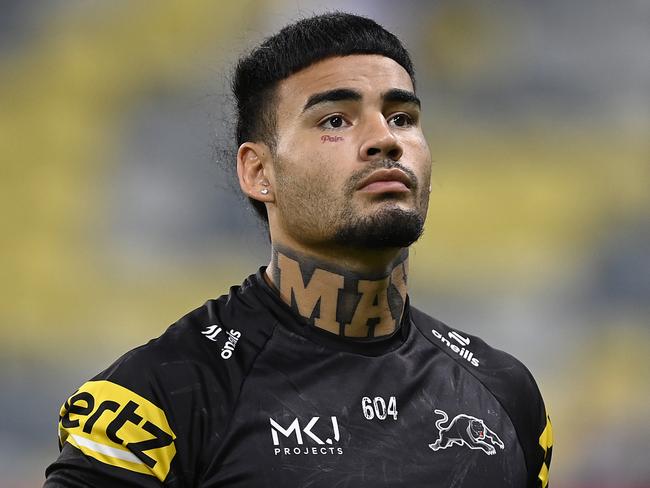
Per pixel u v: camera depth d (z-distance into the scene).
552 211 37.41
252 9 37.25
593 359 34.31
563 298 35.84
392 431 8.30
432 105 38.72
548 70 39.56
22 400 32.75
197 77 37.19
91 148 36.78
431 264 36.22
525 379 9.29
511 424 8.84
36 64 38.03
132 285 34.84
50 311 34.41
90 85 37.66
